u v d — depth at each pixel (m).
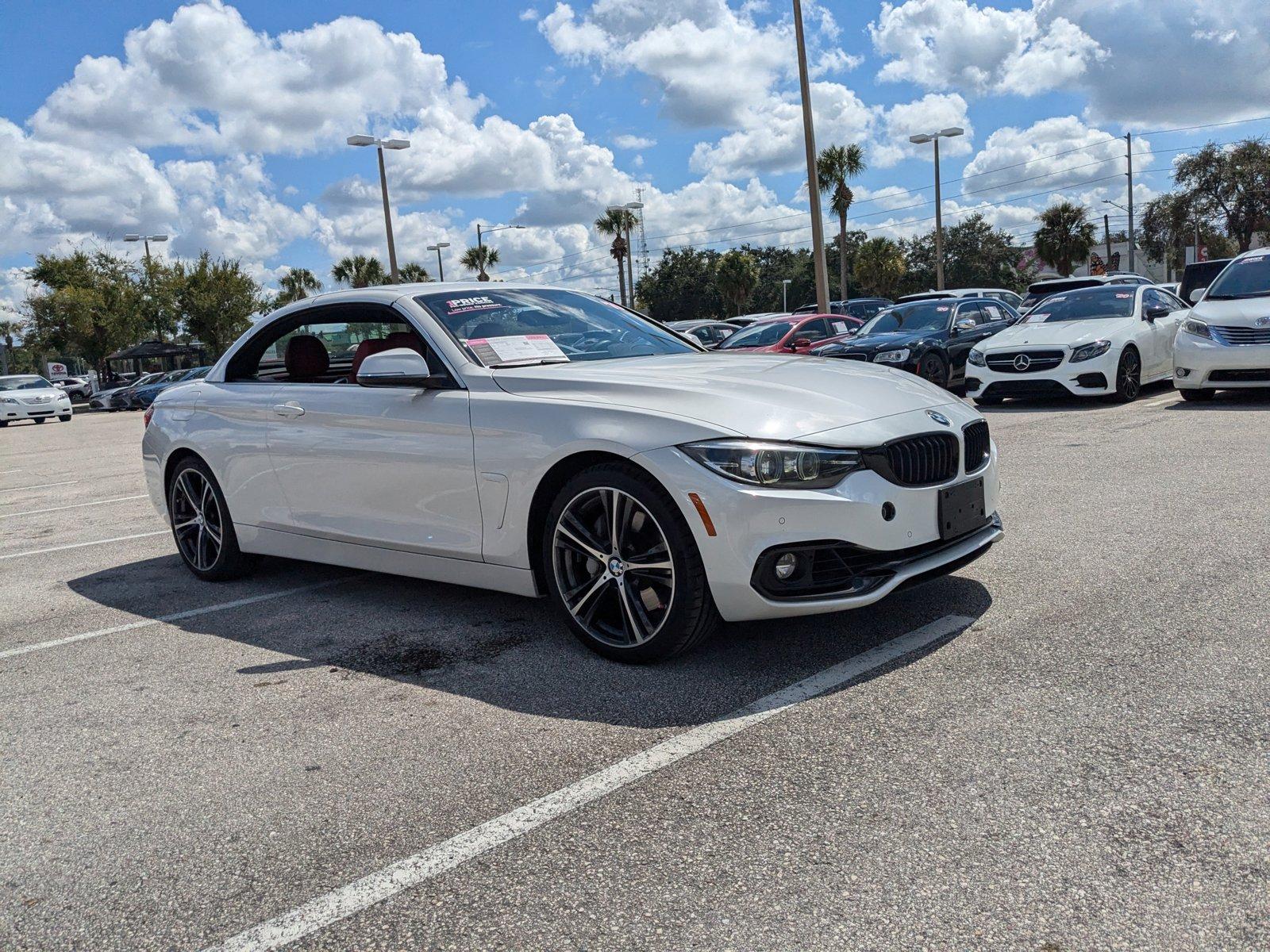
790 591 3.16
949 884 2.02
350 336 4.65
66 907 2.21
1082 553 4.46
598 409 3.46
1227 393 10.55
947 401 3.74
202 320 42.72
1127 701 2.83
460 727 3.03
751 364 3.95
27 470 12.70
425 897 2.12
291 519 4.60
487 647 3.78
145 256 43.88
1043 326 11.10
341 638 4.05
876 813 2.32
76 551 6.44
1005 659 3.22
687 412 3.29
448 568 3.97
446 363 4.01
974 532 3.67
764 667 3.33
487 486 3.72
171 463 5.32
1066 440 8.00
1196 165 41.44
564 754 2.78
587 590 3.54
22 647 4.27
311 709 3.28
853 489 3.15
